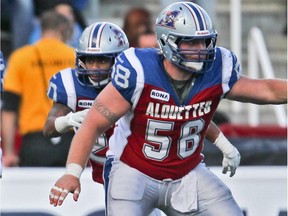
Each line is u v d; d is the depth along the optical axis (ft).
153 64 44.11
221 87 44.75
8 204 59.26
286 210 61.00
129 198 45.52
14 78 66.33
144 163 45.83
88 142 44.42
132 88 43.91
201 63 43.57
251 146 67.82
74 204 59.62
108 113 44.27
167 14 43.93
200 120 45.14
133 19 75.00
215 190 46.21
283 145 68.03
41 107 65.87
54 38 66.74
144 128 45.06
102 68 48.47
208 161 65.98
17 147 72.33
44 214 59.57
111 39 48.47
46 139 65.10
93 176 50.96
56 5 81.10
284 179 60.95
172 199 46.34
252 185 60.85
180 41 43.52
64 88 49.47
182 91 44.55
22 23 85.40
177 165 45.96
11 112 66.69
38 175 59.52
